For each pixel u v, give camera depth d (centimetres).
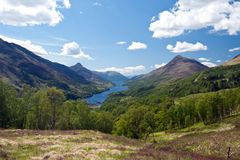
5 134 5469
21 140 4600
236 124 9925
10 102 10456
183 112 13625
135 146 5066
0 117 10081
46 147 3928
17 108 10725
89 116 12194
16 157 3172
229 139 5366
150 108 16800
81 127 11875
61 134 5897
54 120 11000
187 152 4331
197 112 13625
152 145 5750
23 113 10862
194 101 14775
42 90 10900
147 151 3728
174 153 3784
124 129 11706
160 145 5700
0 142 4006
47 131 6494
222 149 4706
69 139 5038
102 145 4253
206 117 13250
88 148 3875
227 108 13588
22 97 11444
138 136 11431
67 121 11425
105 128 12838
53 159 2911
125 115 11919
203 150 4862
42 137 5138
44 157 3125
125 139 6319
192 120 13800
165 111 14525
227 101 13475
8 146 3872
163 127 13562
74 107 12519
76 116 11812
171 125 13538
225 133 6638
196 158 3388
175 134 11062
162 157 3095
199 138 6069
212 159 3509
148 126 11169
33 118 10575
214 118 13238
